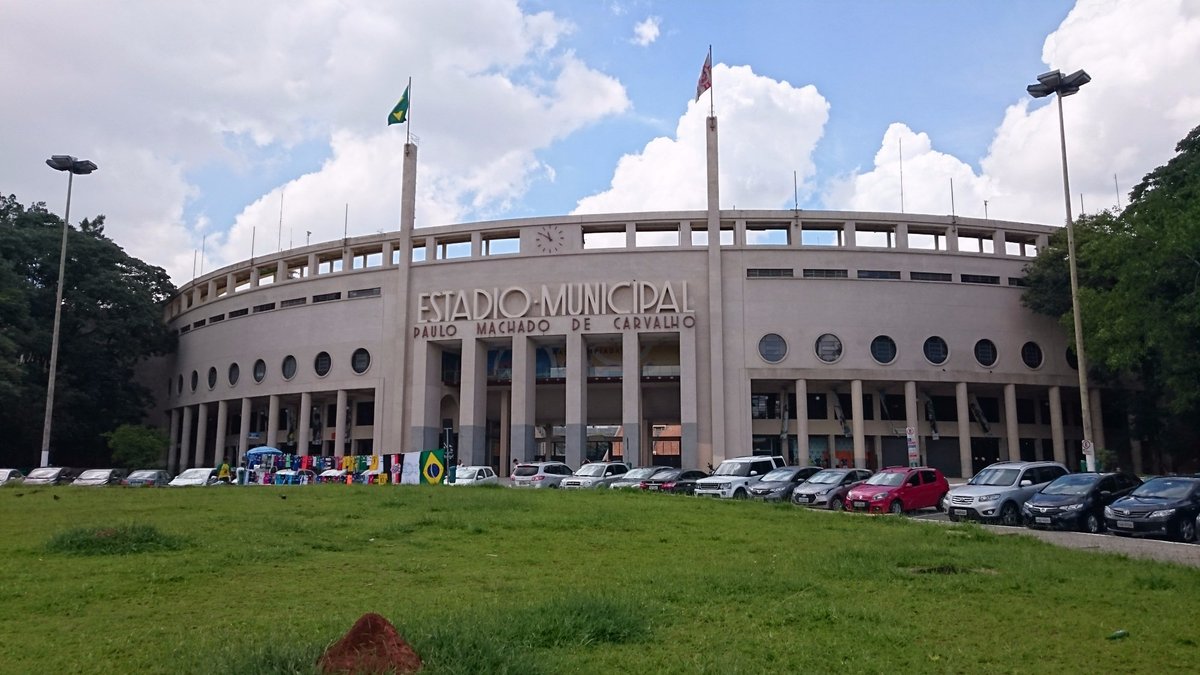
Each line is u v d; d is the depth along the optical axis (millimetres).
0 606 9445
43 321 64250
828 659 7449
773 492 33000
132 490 27797
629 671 6961
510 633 7707
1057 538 19781
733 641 8000
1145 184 40844
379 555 13727
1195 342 34062
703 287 56656
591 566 12812
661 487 37938
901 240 57250
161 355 77688
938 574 11953
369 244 63969
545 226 58938
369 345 61250
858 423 54500
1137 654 7715
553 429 65500
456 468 42094
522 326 57438
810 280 56062
